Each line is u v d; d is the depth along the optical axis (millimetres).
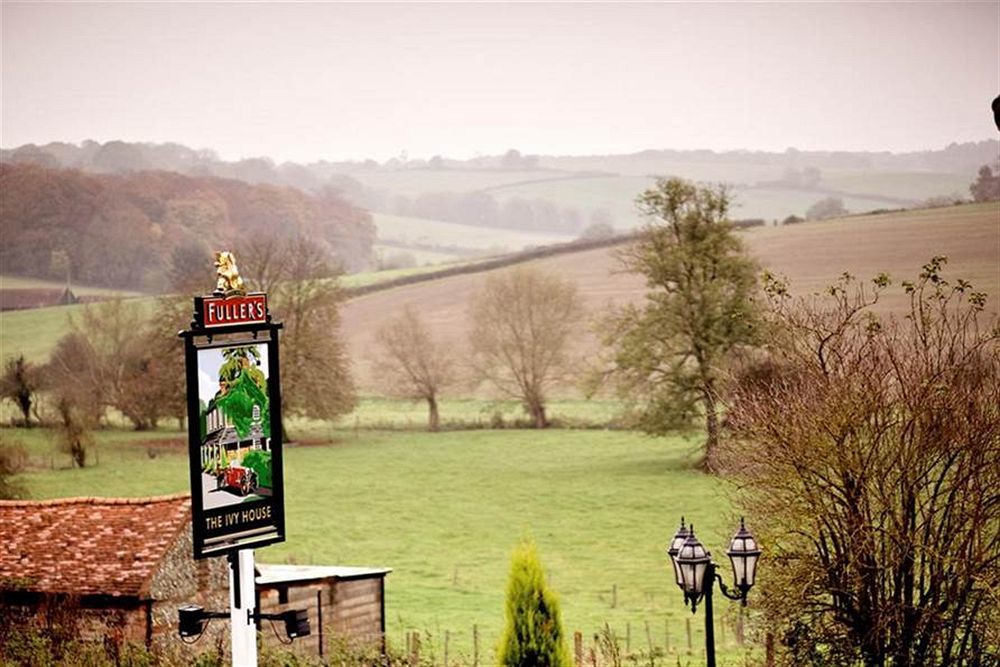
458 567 73125
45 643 33312
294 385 106125
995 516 29109
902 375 29922
